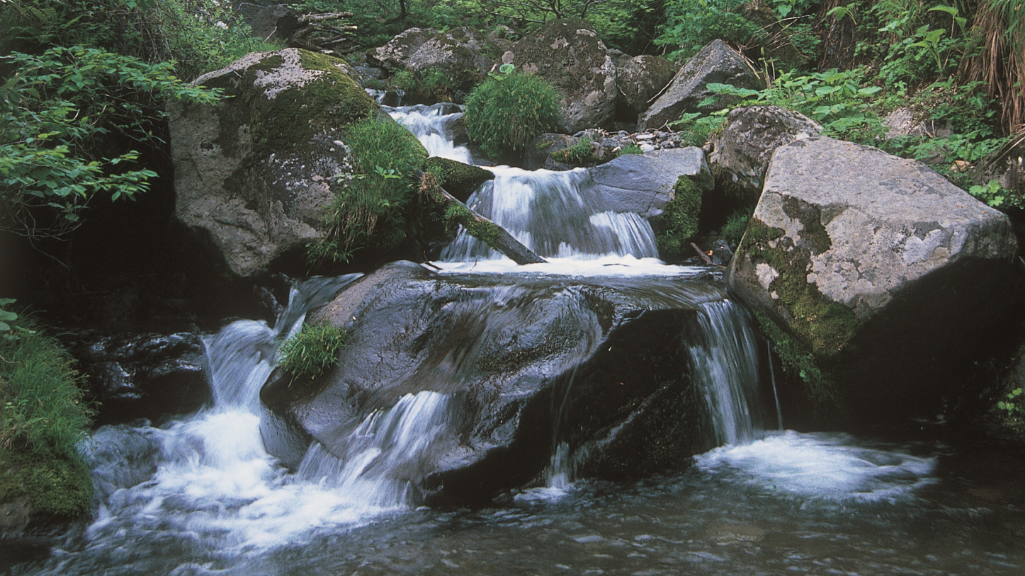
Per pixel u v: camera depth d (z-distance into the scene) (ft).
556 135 28.89
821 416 17.03
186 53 26.89
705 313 16.28
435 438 14.17
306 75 23.12
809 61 32.68
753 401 16.94
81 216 23.59
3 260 21.71
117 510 13.96
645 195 24.06
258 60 23.66
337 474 14.65
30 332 16.58
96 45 23.68
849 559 10.98
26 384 14.92
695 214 23.86
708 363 16.07
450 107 34.01
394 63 39.78
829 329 15.51
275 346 19.47
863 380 16.15
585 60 32.07
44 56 19.31
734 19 32.91
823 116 23.75
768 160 21.52
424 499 13.38
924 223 15.03
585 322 15.29
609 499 13.62
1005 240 15.15
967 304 15.58
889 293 14.78
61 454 14.15
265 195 21.91
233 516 13.53
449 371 15.48
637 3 41.86
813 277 15.87
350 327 17.66
